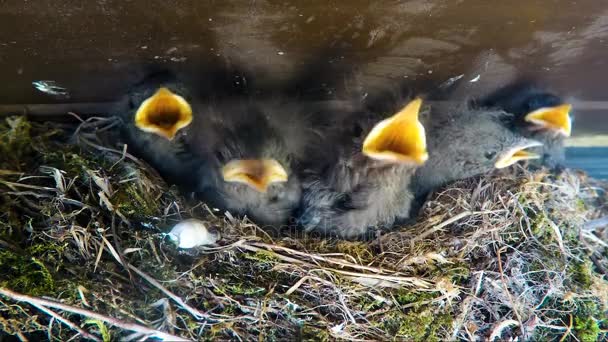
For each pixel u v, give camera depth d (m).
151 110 0.18
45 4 0.15
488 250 0.18
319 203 0.19
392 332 0.17
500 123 0.20
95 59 0.17
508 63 0.18
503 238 0.19
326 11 0.16
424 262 0.18
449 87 0.20
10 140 0.19
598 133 0.23
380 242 0.19
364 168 0.19
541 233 0.19
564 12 0.16
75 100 0.20
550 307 0.18
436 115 0.20
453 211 0.19
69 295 0.16
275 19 0.16
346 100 0.20
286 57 0.18
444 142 0.20
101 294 0.16
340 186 0.19
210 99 0.19
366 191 0.19
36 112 0.20
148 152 0.19
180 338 0.16
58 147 0.19
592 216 0.21
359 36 0.17
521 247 0.19
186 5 0.16
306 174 0.20
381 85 0.20
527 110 0.20
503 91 0.20
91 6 0.15
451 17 0.16
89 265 0.17
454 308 0.18
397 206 0.19
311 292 0.17
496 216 0.19
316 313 0.17
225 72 0.19
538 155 0.20
